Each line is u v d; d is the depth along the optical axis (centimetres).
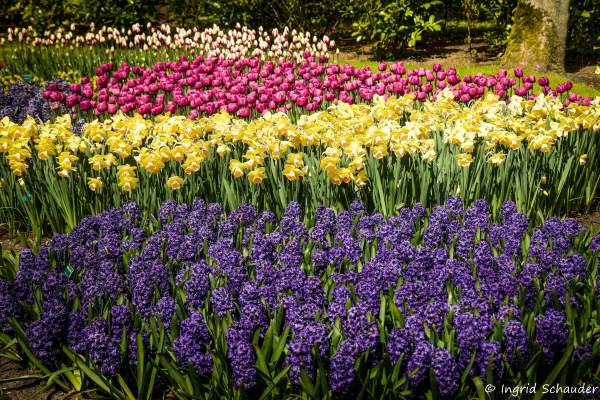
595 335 309
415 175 484
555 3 1138
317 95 699
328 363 283
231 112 643
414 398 284
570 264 341
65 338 325
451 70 728
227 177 493
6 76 1019
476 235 410
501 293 323
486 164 503
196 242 389
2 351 338
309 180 488
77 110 724
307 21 1479
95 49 1331
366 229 401
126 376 302
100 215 433
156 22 1656
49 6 1630
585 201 562
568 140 551
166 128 496
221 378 282
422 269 343
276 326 302
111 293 338
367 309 306
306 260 379
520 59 1179
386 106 557
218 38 1178
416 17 1302
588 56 1345
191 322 289
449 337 283
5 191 527
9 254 412
